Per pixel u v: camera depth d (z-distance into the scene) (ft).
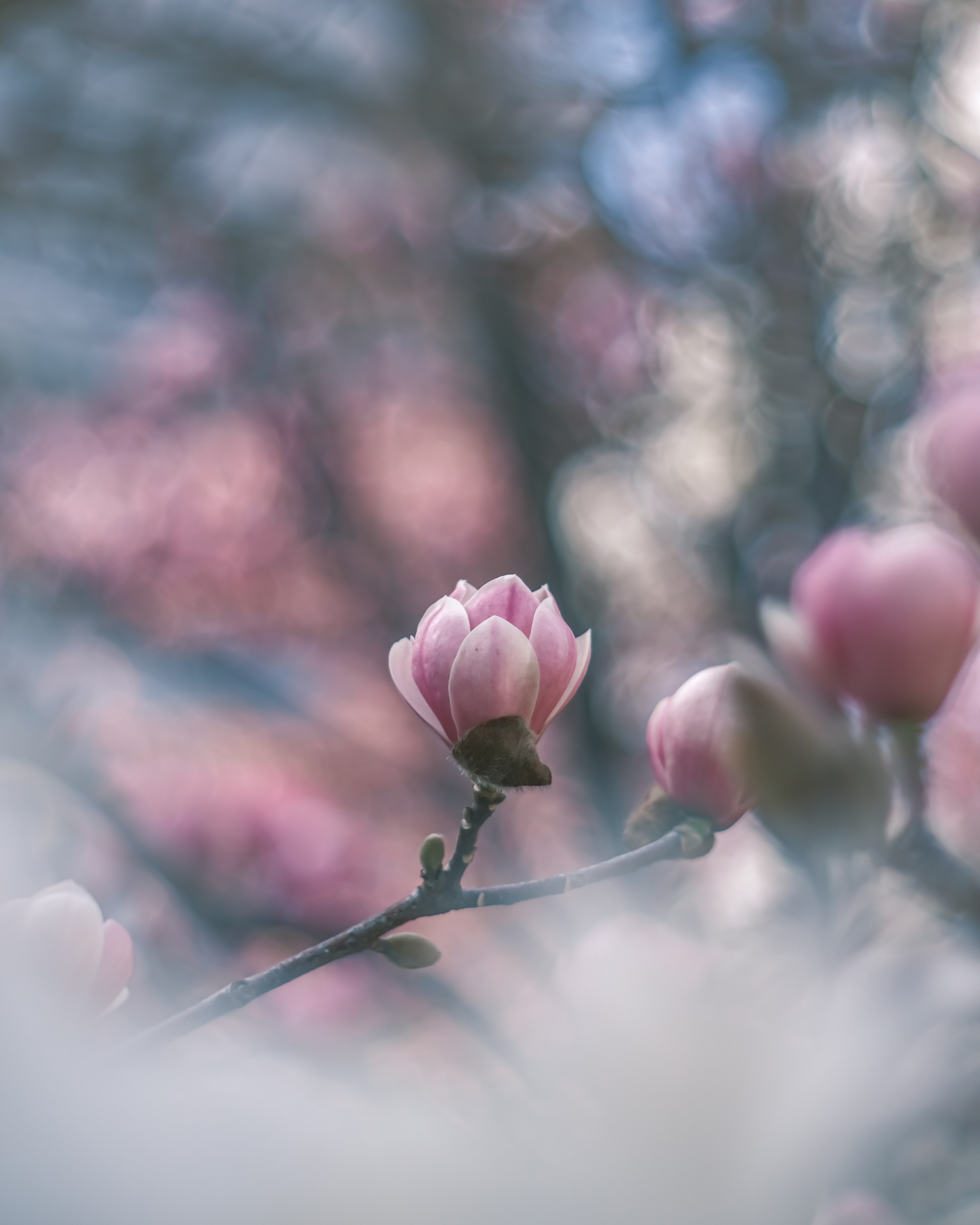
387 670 15.99
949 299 11.31
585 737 13.25
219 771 11.85
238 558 16.55
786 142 12.19
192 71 12.73
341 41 12.96
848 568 3.00
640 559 14.49
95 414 16.08
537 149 13.24
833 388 11.78
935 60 11.36
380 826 13.28
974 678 3.19
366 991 7.27
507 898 3.23
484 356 15.62
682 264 13.03
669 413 14.02
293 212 14.80
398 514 17.04
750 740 2.52
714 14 12.14
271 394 16.80
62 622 14.56
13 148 13.05
